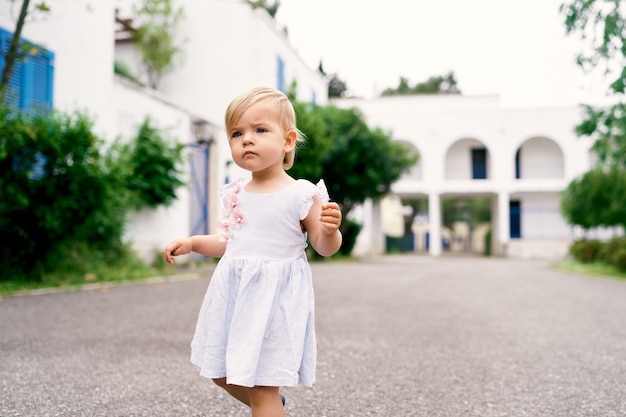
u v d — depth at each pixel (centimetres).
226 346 182
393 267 1501
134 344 387
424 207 3844
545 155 2788
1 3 760
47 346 373
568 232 2722
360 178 1919
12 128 633
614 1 651
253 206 191
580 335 464
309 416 247
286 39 2052
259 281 181
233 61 1794
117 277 799
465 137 2719
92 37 940
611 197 1452
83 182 693
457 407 264
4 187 650
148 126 1038
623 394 290
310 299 190
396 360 361
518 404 271
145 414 244
